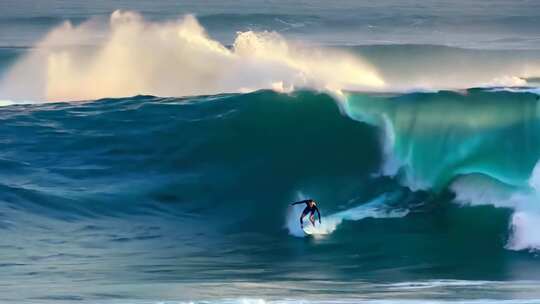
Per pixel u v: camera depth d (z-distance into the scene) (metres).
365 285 69.50
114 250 78.56
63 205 86.69
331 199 89.19
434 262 77.44
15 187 89.00
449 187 87.94
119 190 90.31
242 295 65.56
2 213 84.31
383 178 90.31
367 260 77.75
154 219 86.38
